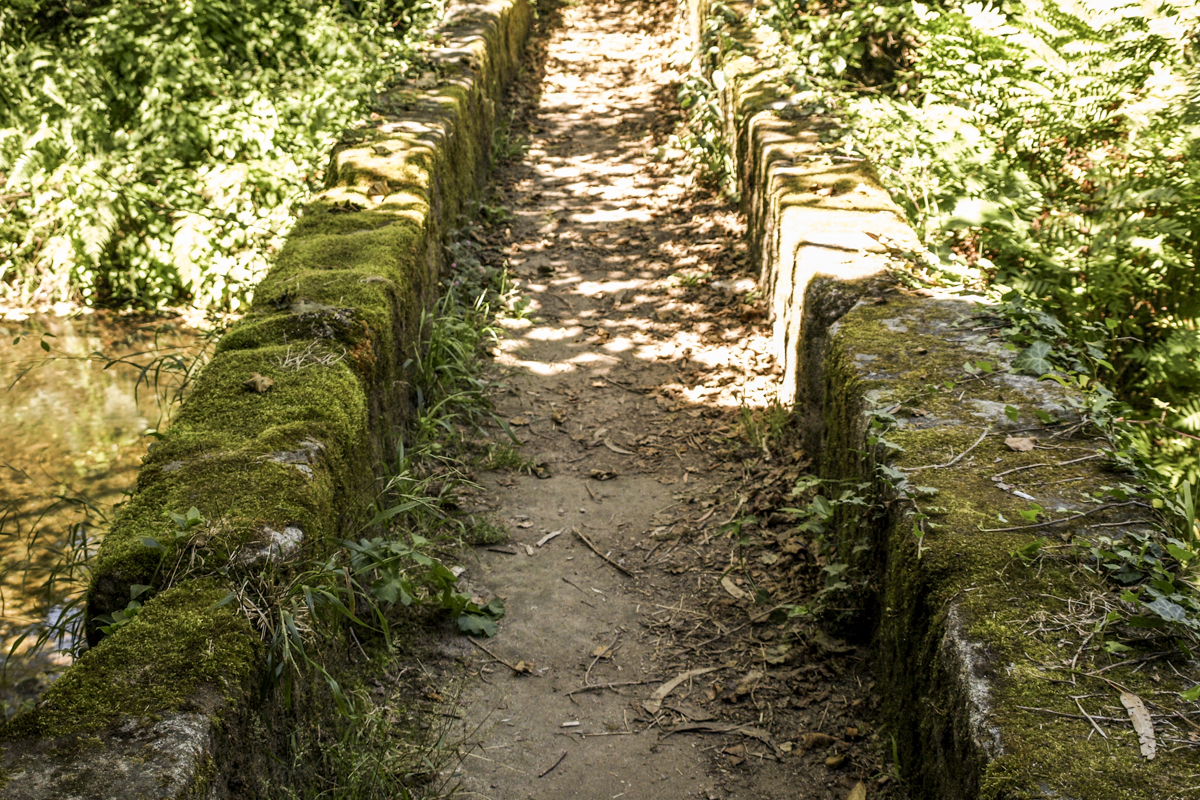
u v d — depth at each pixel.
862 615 3.24
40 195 6.85
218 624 2.13
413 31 8.52
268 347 3.45
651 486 4.40
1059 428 2.97
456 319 5.33
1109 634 2.10
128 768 1.72
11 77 7.23
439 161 5.86
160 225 6.67
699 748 2.97
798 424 4.48
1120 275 4.64
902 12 6.77
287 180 6.79
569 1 13.96
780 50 7.53
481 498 4.28
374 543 2.98
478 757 2.91
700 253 6.75
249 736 2.04
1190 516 2.37
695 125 8.60
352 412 3.19
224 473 2.68
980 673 2.04
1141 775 1.74
